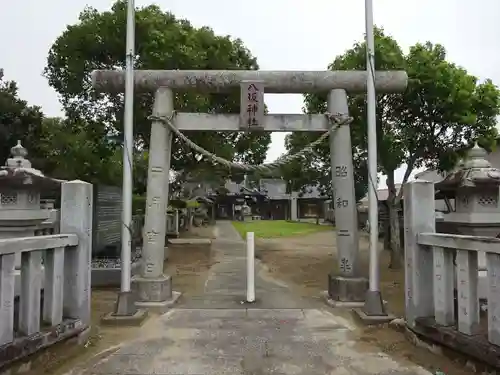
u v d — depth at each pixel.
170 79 7.54
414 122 10.06
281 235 24.78
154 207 7.49
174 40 11.68
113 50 11.88
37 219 6.93
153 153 7.51
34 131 15.55
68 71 12.12
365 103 10.02
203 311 6.93
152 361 4.71
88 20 12.10
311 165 13.15
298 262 13.44
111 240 12.09
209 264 13.05
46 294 4.66
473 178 5.85
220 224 37.97
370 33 6.98
